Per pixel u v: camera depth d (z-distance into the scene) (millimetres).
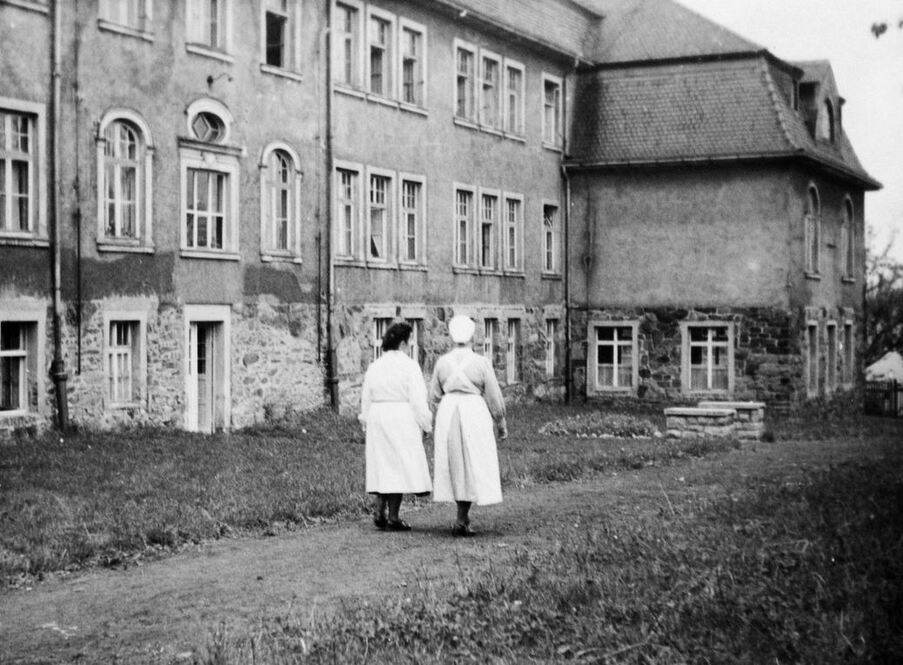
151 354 22766
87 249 21375
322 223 27750
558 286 39562
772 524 11680
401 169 30953
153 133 22859
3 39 19781
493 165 35625
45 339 20500
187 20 23734
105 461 17109
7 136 20125
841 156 42125
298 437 23031
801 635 7430
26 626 8188
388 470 12359
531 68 37906
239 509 12867
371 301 29578
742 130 37750
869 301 72750
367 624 7930
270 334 26031
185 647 7629
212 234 24703
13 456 17250
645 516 13219
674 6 41656
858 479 16078
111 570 10172
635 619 8062
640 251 39000
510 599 8617
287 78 26562
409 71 31953
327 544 11508
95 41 21562
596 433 26391
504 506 14453
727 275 37875
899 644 7262
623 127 39438
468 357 12180
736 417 27500
